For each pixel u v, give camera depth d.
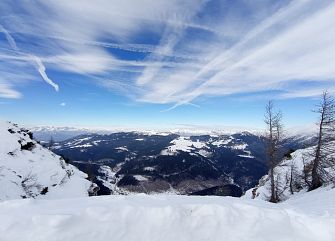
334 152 36.25
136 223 7.00
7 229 6.25
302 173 45.34
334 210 11.93
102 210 7.10
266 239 6.95
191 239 6.86
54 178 48.00
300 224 7.62
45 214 6.65
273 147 37.03
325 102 35.97
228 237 6.98
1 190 36.66
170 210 7.41
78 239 6.29
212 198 9.47
